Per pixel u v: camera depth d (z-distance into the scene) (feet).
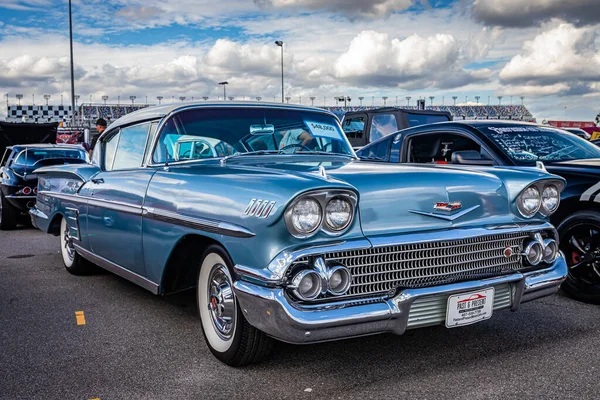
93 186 13.96
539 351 10.17
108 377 9.36
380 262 8.54
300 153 12.15
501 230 9.48
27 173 27.78
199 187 9.76
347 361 9.82
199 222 9.38
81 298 14.42
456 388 8.67
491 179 9.92
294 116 12.83
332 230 8.16
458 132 16.52
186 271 11.10
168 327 11.96
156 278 11.14
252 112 12.42
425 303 8.76
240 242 8.55
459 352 10.16
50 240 24.86
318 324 7.88
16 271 17.87
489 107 183.73
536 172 10.37
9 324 12.28
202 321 10.27
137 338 11.28
